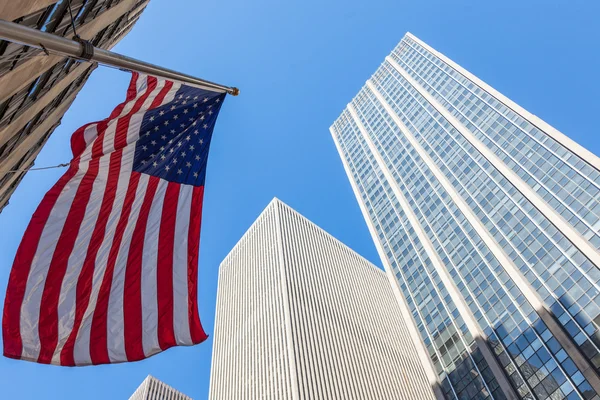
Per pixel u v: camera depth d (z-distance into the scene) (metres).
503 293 62.31
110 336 11.01
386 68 140.75
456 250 74.75
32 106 21.55
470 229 75.19
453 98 104.12
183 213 13.70
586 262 55.59
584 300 52.38
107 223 12.17
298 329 99.94
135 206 12.93
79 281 11.16
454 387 59.72
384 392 108.38
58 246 11.18
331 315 117.31
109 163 12.95
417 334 71.06
